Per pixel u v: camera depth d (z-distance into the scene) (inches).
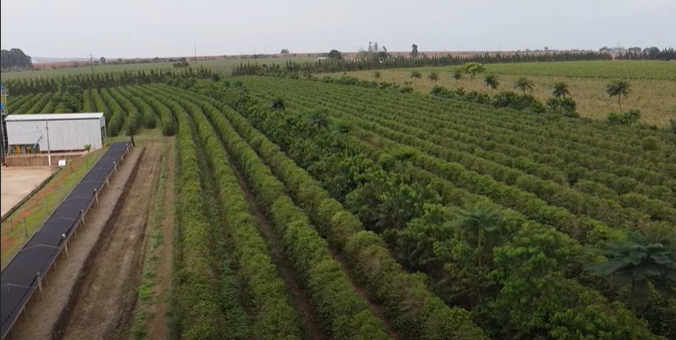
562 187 1576.0
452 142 2292.1
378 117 2999.5
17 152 2642.7
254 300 968.9
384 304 1013.2
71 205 1601.9
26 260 1180.5
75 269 1237.7
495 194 1542.8
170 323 957.2
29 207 1823.3
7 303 995.9
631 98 4062.5
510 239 1014.4
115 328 990.4
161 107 3607.3
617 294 1013.8
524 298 852.6
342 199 1562.5
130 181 2021.4
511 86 5039.4
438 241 1087.0
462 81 5570.9
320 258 1080.2
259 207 1608.0
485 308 923.4
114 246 1375.5
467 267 992.9
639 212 1386.6
